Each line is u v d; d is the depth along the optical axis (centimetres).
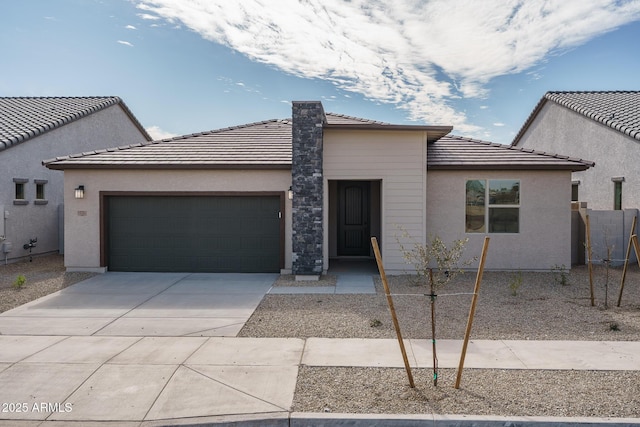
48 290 1027
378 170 1205
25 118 1716
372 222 1491
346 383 515
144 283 1105
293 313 826
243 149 1352
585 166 1230
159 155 1295
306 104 1163
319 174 1159
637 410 449
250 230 1241
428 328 730
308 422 434
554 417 434
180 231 1248
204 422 432
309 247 1155
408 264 1209
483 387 503
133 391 496
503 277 1185
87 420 439
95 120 1981
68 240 1242
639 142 1476
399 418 432
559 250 1265
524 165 1239
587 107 1839
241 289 1037
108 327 742
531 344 648
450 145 1452
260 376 534
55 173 1691
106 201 1248
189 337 688
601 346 639
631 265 1397
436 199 1273
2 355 606
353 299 935
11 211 1457
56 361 583
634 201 1505
